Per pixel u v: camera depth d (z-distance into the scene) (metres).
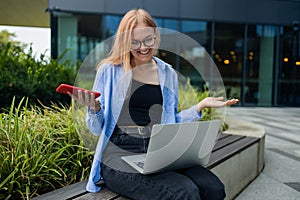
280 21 10.48
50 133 2.09
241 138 3.23
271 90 10.96
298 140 4.94
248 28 10.47
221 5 10.05
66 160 1.99
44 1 8.16
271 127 6.32
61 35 9.05
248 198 2.60
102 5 9.16
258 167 3.22
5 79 3.55
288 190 2.78
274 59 10.84
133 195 1.52
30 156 1.85
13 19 9.84
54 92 3.88
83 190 1.67
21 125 2.06
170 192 1.38
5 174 1.73
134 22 1.65
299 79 11.05
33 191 1.79
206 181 1.52
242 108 10.34
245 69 10.66
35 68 4.23
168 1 9.68
